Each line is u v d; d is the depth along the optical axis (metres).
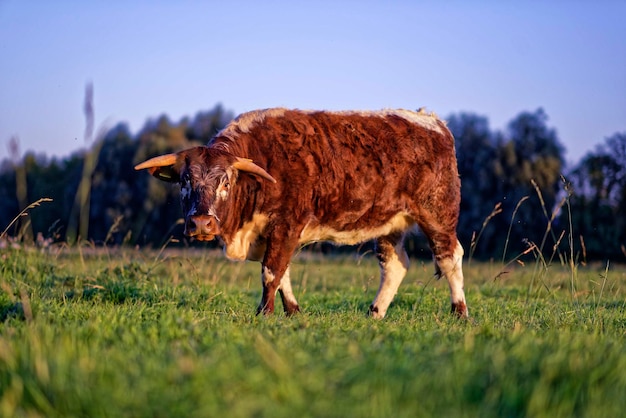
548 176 32.47
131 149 32.88
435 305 9.94
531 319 7.77
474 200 33.78
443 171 9.42
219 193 7.81
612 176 30.20
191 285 10.95
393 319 7.74
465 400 3.60
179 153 8.03
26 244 11.70
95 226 30.31
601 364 4.19
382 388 3.58
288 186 8.33
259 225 8.41
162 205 29.34
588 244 30.09
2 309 6.88
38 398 3.56
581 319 7.59
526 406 3.53
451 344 5.02
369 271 16.72
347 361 3.97
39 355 4.04
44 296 8.32
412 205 9.27
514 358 4.21
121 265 11.17
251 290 11.83
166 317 5.84
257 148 8.35
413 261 21.89
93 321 5.78
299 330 5.66
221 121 38.56
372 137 8.94
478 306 9.88
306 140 8.51
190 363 3.67
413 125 9.34
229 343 4.66
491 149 34.75
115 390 3.52
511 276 15.78
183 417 3.29
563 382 3.82
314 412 3.30
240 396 3.44
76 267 12.26
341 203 8.71
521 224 31.75
